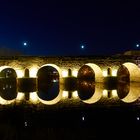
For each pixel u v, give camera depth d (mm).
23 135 31297
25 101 54938
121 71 85875
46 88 78250
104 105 50719
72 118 39469
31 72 75188
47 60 75812
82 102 53500
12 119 38406
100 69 79188
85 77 92125
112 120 38656
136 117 41188
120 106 50125
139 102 54062
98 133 32250
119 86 79125
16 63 74250
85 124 35875
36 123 36156
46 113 42906
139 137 31219
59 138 30391
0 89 79000
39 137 30750
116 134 32125
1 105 49938
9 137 30703
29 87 75250
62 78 77375
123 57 80125
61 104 51125
